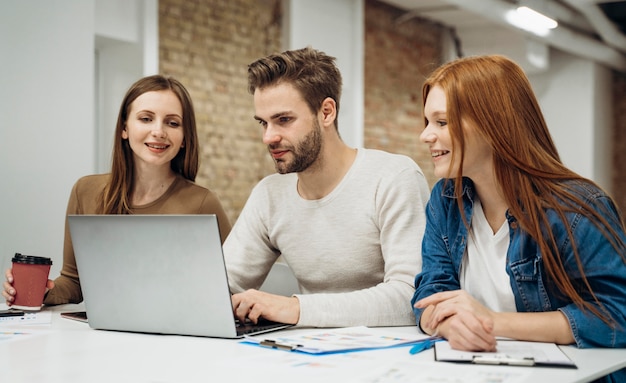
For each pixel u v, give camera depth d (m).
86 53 4.16
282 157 1.99
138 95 2.47
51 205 3.95
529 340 1.54
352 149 2.16
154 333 1.73
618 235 1.60
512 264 1.69
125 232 1.70
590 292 1.57
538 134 1.70
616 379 1.55
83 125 4.13
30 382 1.23
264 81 1.97
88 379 1.25
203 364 1.35
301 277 2.18
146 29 4.93
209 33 6.06
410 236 1.96
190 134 2.58
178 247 1.64
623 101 10.76
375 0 8.20
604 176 10.48
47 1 3.96
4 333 1.75
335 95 2.05
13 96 3.79
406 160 2.10
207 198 2.59
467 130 1.65
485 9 7.24
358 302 1.80
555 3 8.34
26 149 3.84
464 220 1.78
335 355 1.43
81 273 1.79
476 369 1.29
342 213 2.07
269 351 1.48
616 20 9.89
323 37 6.69
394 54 8.52
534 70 9.52
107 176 2.61
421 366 1.32
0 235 3.70
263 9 6.56
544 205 1.63
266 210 2.20
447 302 1.56
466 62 1.71
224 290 1.61
